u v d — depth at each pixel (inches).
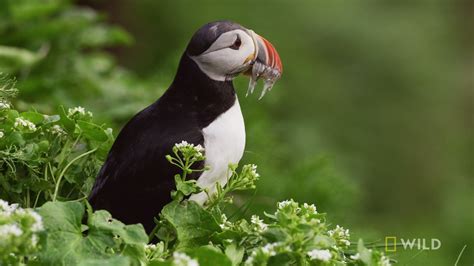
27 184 224.7
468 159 759.7
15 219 166.2
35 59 418.9
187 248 196.9
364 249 184.2
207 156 214.2
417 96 757.9
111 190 218.1
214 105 218.1
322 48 741.3
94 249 175.9
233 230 199.9
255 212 333.4
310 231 184.5
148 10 708.7
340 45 744.3
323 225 187.6
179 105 219.3
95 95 436.1
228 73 217.9
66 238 175.8
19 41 445.1
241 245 197.2
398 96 751.7
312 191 373.7
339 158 669.9
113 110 421.7
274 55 221.0
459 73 803.4
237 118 221.3
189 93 219.0
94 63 474.6
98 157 240.4
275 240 183.3
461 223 550.6
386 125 733.3
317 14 743.1
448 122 764.6
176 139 214.1
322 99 708.7
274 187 370.0
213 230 196.5
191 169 211.8
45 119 231.6
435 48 789.2
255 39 220.1
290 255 181.5
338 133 706.8
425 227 609.3
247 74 226.5
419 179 736.3
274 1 733.9
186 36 703.1
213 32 216.2
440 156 746.2
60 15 471.8
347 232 207.3
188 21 710.5
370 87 741.3
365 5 774.5
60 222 177.0
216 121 217.5
